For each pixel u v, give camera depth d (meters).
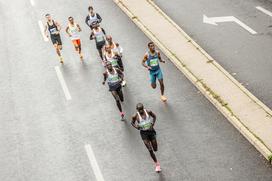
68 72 23.45
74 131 19.34
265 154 16.53
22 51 26.09
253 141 17.11
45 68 24.14
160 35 25.36
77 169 17.31
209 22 26.55
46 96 21.91
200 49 23.48
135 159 17.36
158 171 16.53
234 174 16.11
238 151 17.03
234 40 24.41
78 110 20.59
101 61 24.00
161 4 29.52
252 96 19.48
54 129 19.64
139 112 15.81
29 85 22.94
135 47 24.73
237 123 18.06
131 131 18.80
